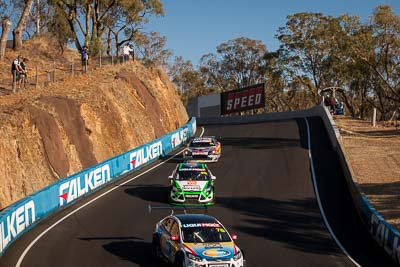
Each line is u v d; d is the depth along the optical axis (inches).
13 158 2272.4
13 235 1621.6
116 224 1847.9
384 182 2479.1
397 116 7322.8
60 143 2610.7
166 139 3447.3
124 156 2763.3
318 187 2479.1
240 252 1278.3
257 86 6107.3
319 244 1660.9
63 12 5157.5
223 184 2541.8
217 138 3976.4
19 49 4771.2
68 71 4352.9
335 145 3277.6
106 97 3373.5
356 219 1985.7
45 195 1939.0
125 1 5605.3
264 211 2074.3
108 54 6038.4
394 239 1512.1
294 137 3828.7
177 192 2139.5
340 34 7834.6
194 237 1305.4
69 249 1537.9
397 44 6210.6
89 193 2348.7
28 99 2856.8
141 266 1376.7
